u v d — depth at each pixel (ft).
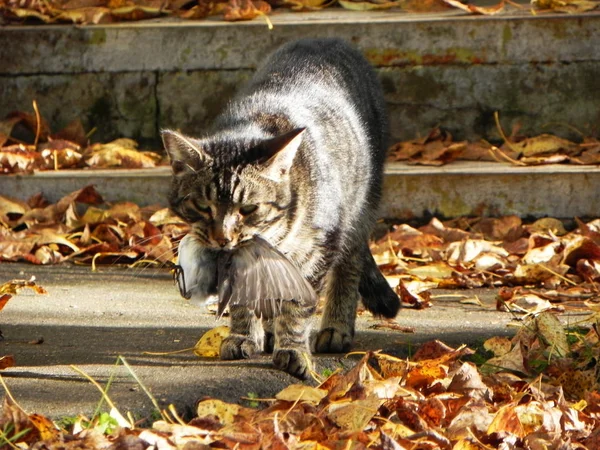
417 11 44.70
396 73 42.14
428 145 40.78
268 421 18.44
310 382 22.50
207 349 23.91
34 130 42.88
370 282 27.94
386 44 41.96
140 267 34.42
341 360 24.12
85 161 40.37
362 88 30.07
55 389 20.21
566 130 42.09
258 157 23.47
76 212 37.29
